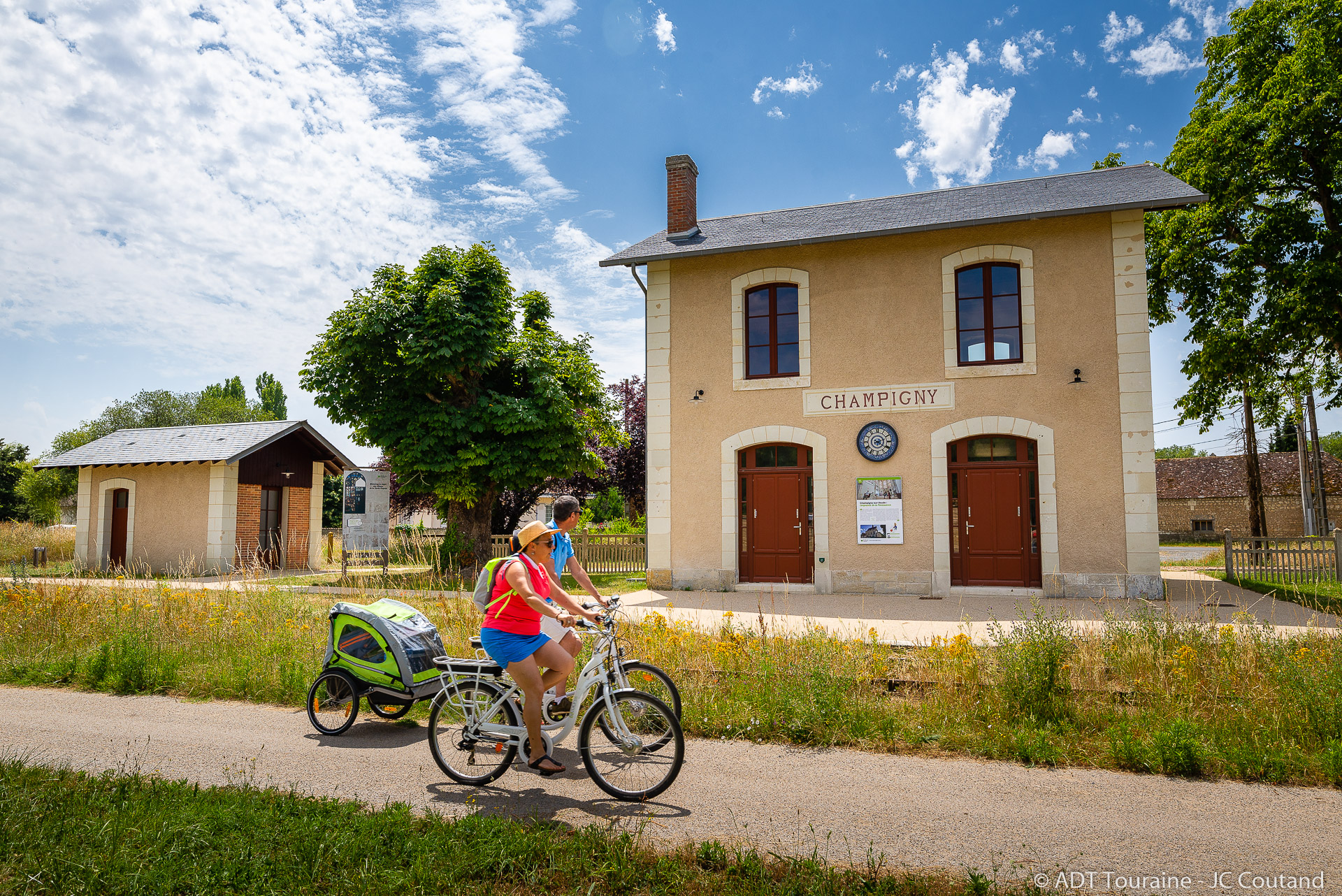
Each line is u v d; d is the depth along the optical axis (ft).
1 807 13.01
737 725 18.94
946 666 21.72
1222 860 11.74
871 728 18.38
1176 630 23.30
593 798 14.60
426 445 52.06
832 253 47.03
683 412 48.98
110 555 66.80
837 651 23.48
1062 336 42.68
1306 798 14.32
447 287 51.90
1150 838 12.59
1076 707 18.78
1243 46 58.54
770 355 48.39
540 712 15.05
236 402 191.93
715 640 25.31
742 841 12.37
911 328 45.37
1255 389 65.87
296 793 14.51
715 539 47.73
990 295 44.73
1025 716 18.72
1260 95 56.54
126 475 66.33
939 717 19.08
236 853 11.48
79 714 21.24
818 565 45.68
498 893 10.54
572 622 15.21
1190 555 112.37
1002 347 44.34
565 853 11.51
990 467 44.04
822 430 46.34
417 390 54.24
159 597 33.73
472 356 51.90
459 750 15.70
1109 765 16.19
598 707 14.99
